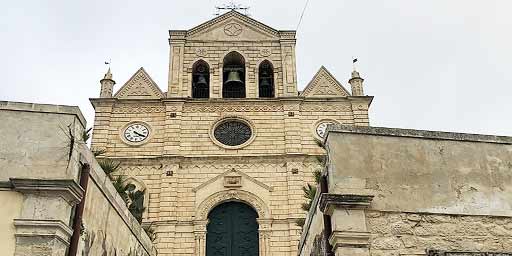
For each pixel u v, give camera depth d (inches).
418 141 486.3
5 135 456.1
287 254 1169.4
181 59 1416.1
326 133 483.8
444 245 442.9
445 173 474.3
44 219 424.2
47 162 449.7
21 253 414.0
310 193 940.6
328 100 1352.1
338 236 429.1
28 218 423.8
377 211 448.5
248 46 1448.1
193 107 1338.6
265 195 1231.5
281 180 1251.2
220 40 1451.8
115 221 591.2
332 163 463.8
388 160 472.1
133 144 1279.5
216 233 1210.6
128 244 652.7
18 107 468.4
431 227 449.1
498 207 465.7
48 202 431.2
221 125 1333.7
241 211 1237.1
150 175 1247.5
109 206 567.5
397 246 436.5
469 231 451.8
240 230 1216.2
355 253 426.0
